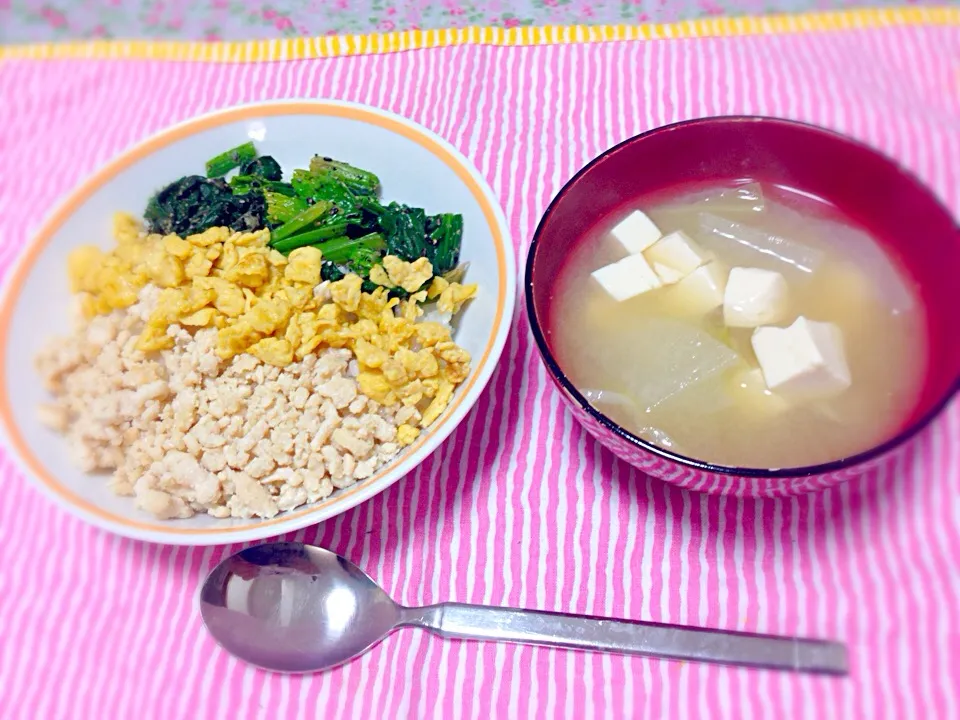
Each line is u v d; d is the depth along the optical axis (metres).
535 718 0.20
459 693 0.21
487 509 0.24
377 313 0.26
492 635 0.21
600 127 0.33
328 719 0.21
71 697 0.21
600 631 0.21
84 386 0.24
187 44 0.38
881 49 0.34
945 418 0.23
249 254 0.26
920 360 0.21
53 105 0.37
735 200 0.25
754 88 0.33
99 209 0.27
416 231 0.28
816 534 0.23
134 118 0.36
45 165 0.35
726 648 0.20
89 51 0.38
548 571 0.23
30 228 0.33
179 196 0.28
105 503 0.22
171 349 0.26
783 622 0.21
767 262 0.24
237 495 0.23
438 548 0.23
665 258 0.24
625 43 0.35
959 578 0.21
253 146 0.29
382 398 0.24
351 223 0.28
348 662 0.21
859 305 0.23
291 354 0.25
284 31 0.38
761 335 0.22
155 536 0.20
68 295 0.26
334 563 0.23
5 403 0.23
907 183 0.21
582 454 0.25
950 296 0.20
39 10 0.39
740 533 0.23
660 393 0.22
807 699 0.20
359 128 0.28
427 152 0.27
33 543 0.25
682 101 0.33
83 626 0.23
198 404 0.24
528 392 0.26
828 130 0.22
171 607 0.23
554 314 0.23
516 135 0.33
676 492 0.24
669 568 0.23
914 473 0.23
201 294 0.26
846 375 0.21
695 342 0.22
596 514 0.24
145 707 0.21
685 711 0.20
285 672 0.21
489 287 0.25
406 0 0.38
